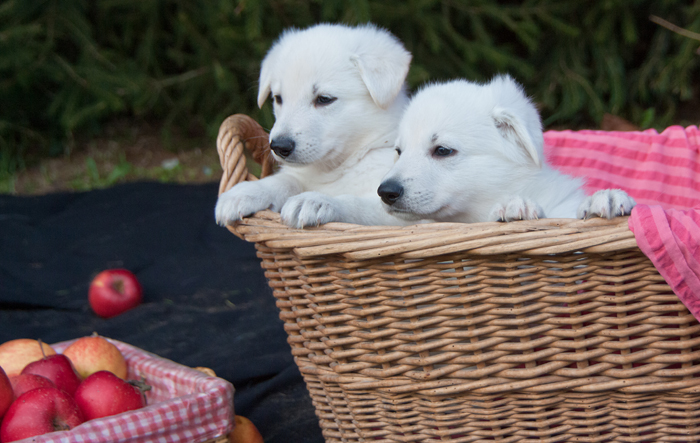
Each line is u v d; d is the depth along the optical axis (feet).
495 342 5.56
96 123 21.80
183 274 12.98
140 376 7.42
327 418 6.65
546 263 5.37
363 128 9.03
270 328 10.64
